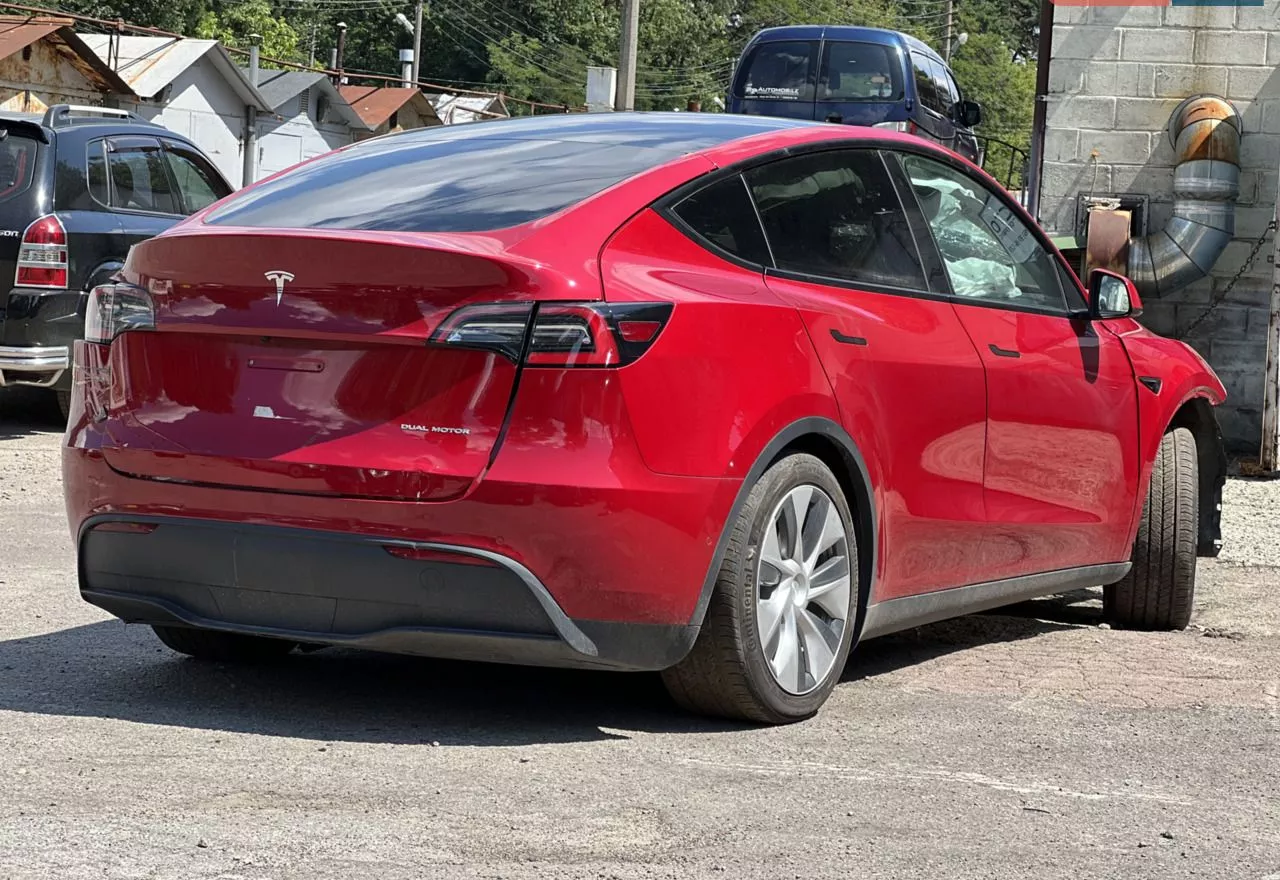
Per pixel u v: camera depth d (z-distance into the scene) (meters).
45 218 10.69
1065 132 13.93
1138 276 13.48
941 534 4.97
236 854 3.22
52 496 8.70
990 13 98.44
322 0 77.81
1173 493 6.16
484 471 3.93
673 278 4.20
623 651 4.05
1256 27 13.52
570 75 76.75
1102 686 5.09
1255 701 4.94
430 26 78.25
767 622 4.32
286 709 4.46
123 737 4.10
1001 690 5.00
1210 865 3.38
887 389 4.69
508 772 3.88
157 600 4.30
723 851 3.34
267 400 4.14
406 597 4.01
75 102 29.02
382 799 3.62
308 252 4.07
